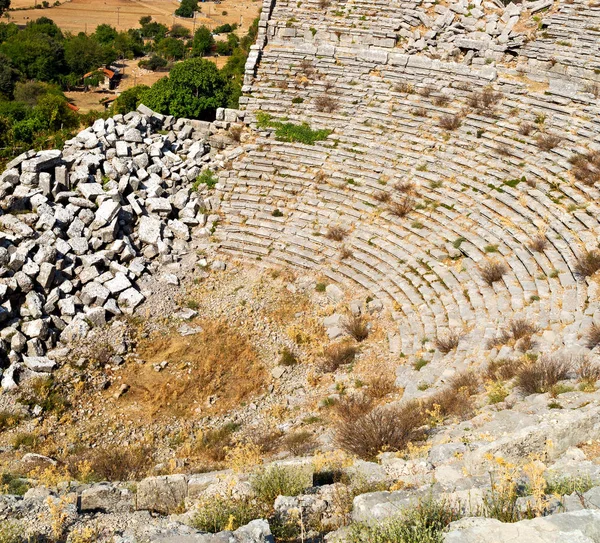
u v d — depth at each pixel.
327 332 27.06
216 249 32.81
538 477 9.43
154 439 21.88
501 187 30.56
